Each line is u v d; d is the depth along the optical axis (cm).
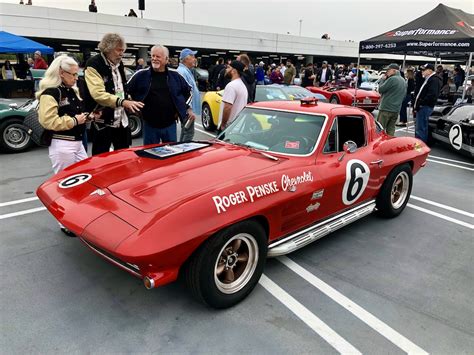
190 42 2838
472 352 239
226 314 266
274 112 392
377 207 437
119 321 254
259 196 274
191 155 336
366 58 4403
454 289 309
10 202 458
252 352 231
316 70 2170
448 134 802
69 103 367
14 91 1437
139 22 2544
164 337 241
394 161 419
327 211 348
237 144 375
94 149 434
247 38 3173
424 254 367
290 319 263
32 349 226
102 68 397
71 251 343
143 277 233
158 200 251
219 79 1095
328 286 305
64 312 260
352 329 256
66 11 2227
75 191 282
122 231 229
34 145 741
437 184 604
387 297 294
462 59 1688
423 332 256
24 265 317
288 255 355
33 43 1461
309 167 327
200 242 237
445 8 1000
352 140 386
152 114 459
